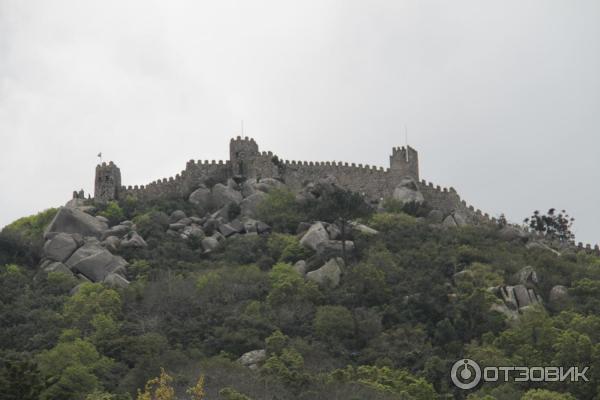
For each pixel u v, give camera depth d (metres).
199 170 183.00
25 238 165.62
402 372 124.56
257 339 133.38
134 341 129.88
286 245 160.25
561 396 117.56
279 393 116.88
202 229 168.12
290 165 183.88
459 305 140.38
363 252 156.38
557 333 130.12
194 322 138.62
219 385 118.06
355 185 182.50
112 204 175.50
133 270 154.88
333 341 134.38
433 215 174.50
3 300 145.25
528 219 183.62
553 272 155.75
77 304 140.88
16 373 99.62
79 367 120.06
